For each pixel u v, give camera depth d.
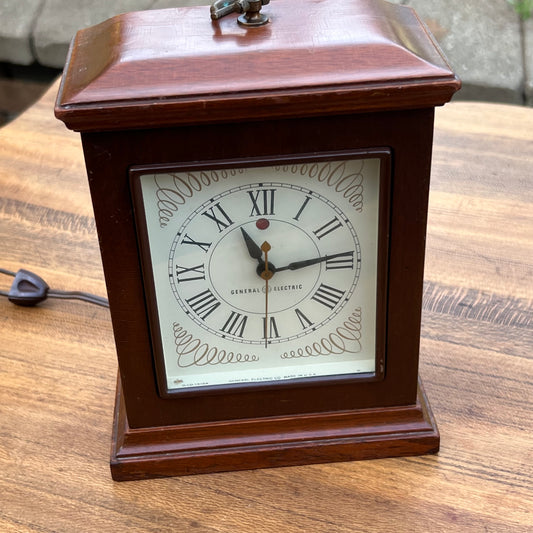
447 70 0.70
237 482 0.90
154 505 0.88
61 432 0.96
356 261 0.83
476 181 1.35
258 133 0.72
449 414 0.97
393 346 0.87
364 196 0.78
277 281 0.84
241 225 0.80
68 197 1.35
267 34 0.75
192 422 0.90
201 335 0.87
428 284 1.16
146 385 0.87
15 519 0.86
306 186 0.77
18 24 2.47
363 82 0.69
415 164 0.75
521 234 1.25
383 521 0.85
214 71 0.70
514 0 2.38
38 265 1.22
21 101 2.66
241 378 0.89
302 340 0.88
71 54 0.79
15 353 1.08
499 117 1.50
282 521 0.85
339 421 0.91
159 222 0.78
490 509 0.86
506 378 1.01
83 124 0.69
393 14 0.81
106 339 1.10
